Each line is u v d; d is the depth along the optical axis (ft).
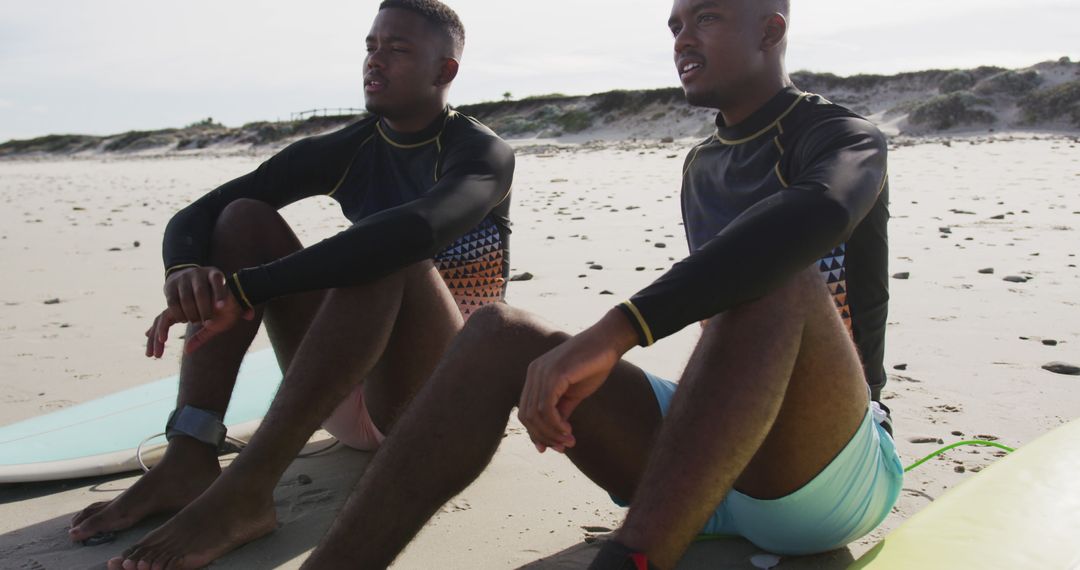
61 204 47.14
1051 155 53.72
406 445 5.96
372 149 9.39
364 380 8.41
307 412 7.13
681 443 5.34
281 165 9.28
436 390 6.04
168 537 6.89
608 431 6.39
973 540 5.67
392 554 5.93
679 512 5.24
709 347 5.55
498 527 7.75
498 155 8.51
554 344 6.07
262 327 16.35
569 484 8.70
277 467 7.20
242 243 8.14
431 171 8.99
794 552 6.86
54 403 11.94
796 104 7.18
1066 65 96.43
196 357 7.90
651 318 5.49
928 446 9.47
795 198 5.82
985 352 12.91
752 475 6.28
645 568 5.12
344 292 7.26
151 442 9.51
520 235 26.86
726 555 7.09
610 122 119.96
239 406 10.52
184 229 8.32
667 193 39.04
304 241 28.27
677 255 22.08
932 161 51.72
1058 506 5.99
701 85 7.33
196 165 104.12
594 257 22.25
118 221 36.42
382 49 8.80
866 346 7.22
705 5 7.19
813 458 6.04
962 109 89.66
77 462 8.98
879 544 5.93
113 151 184.65
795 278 5.57
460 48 9.09
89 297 19.84
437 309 7.75
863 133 6.72
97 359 14.32
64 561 7.16
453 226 7.67
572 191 42.50
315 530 7.63
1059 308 15.31
